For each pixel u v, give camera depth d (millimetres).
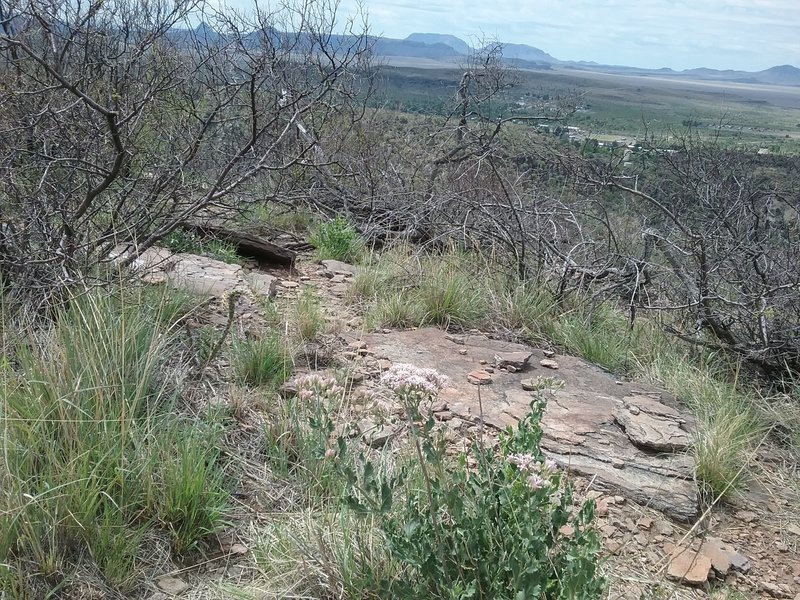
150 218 4586
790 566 3176
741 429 4172
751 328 5363
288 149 7590
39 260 3941
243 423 3475
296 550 2600
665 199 6695
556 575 2184
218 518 2773
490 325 5660
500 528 2256
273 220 7715
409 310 5527
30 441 2662
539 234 6223
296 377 4078
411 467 2717
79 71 4414
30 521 2420
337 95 7438
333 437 3221
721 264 5496
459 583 2141
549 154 7270
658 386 4828
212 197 4676
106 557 2469
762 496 3736
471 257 6625
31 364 3074
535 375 4703
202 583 2514
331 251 7086
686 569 2965
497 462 2799
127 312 3781
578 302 5965
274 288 5551
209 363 3881
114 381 3070
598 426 4031
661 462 3727
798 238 5727
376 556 2484
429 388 2248
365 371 4355
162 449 2844
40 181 4035
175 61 5027
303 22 7164
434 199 7641
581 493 3375
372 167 8602
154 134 4996
